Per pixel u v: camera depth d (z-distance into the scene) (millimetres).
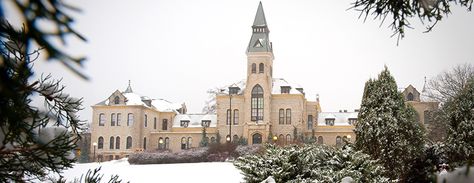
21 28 898
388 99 12648
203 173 27641
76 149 2791
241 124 67500
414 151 12273
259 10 70938
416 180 12227
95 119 69562
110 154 68188
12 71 1278
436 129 28422
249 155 10422
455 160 13031
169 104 79312
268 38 70188
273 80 70875
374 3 2996
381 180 9844
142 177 25844
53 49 915
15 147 2338
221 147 50188
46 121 2484
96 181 3387
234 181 22453
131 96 71000
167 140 71562
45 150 2379
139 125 68750
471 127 13195
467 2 2996
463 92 14031
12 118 1411
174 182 22906
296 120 66312
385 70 13070
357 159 10062
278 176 9414
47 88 2428
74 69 947
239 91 69750
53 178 3285
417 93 62969
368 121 12602
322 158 10680
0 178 2354
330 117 70562
